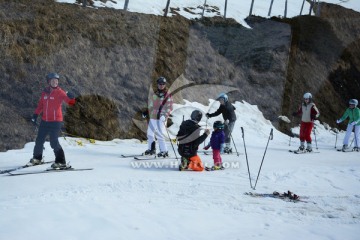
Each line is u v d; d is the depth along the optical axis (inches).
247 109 687.1
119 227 170.6
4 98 445.1
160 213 197.6
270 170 342.6
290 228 187.6
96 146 443.2
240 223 191.9
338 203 243.8
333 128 810.8
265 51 804.0
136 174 303.4
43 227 164.7
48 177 286.2
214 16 855.1
